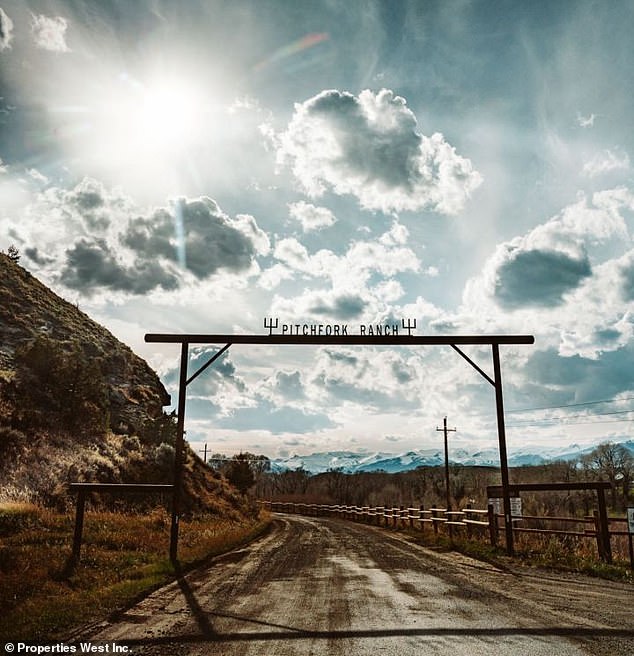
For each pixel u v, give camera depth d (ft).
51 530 51.88
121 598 31.50
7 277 159.02
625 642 21.52
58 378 102.53
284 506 234.99
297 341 57.21
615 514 161.99
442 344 59.11
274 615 27.45
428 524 87.45
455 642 21.84
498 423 57.93
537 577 39.29
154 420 121.80
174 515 49.78
